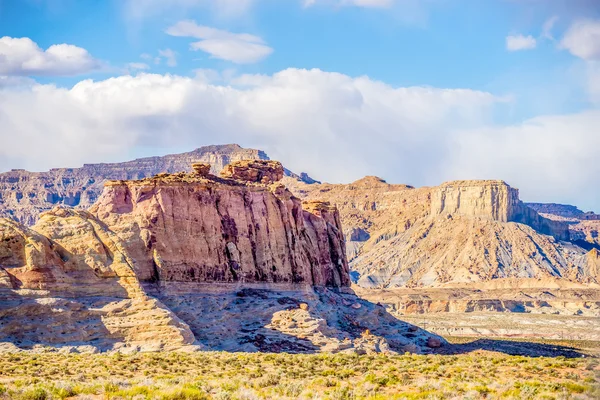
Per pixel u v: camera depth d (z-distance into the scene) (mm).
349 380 103938
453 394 85062
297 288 190875
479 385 93000
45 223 139375
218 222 176125
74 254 135875
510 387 91625
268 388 92562
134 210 164500
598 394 61281
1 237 129625
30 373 99875
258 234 186875
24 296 126125
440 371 112875
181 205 168875
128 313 132625
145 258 157750
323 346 153625
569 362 125250
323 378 104875
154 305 134375
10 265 129125
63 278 131500
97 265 135750
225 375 105562
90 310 130125
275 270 187250
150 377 101188
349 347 156625
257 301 168000
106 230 142750
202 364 115625
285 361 123062
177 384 89875
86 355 118250
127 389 83062
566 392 84625
